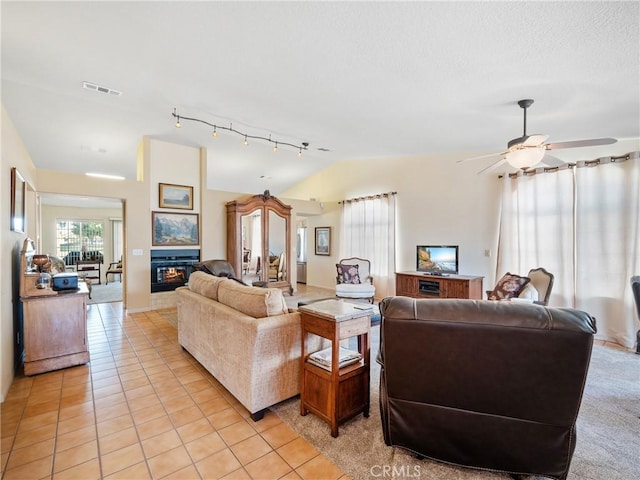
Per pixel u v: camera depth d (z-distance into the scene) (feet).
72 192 15.39
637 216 12.00
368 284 19.75
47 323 9.75
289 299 19.98
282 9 6.09
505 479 5.42
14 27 7.57
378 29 6.47
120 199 17.24
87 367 10.19
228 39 7.38
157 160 18.13
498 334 4.80
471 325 4.89
